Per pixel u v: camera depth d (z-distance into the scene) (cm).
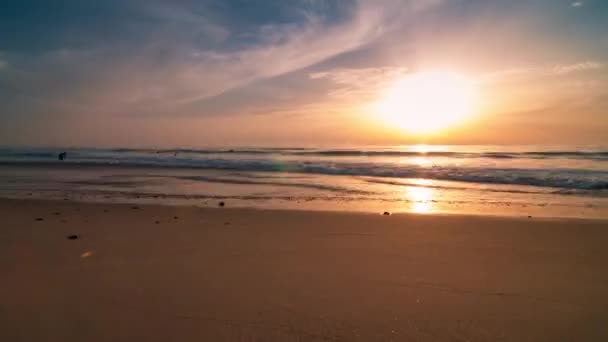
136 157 4381
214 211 965
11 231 710
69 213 927
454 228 752
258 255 559
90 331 332
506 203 1180
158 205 1071
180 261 526
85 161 3497
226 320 352
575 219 843
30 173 2236
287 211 965
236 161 3247
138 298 398
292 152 5822
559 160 3095
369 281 450
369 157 4166
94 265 504
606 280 450
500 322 349
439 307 379
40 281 445
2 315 360
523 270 490
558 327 339
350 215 905
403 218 864
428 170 2186
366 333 330
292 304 386
